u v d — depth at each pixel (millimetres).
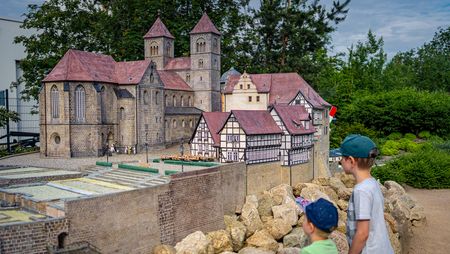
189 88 91062
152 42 92500
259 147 54062
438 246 38500
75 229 30594
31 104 98938
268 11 92688
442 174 59344
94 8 89438
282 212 43938
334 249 7867
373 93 114125
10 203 37031
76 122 67062
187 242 36812
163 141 78375
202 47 90625
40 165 57219
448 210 47656
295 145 59344
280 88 73250
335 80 109812
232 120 52969
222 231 40406
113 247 33219
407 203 46938
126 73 74312
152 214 36781
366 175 8992
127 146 72375
